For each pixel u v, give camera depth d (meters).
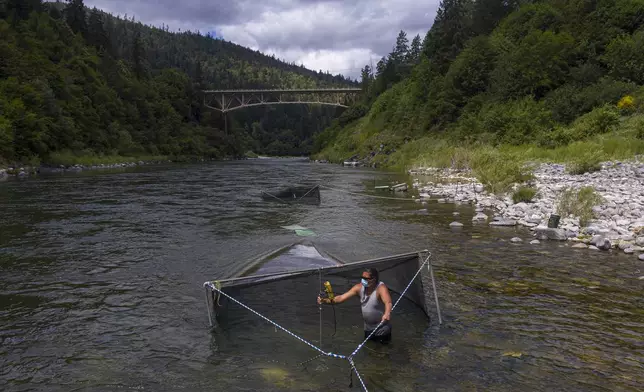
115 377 4.15
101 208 14.58
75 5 93.00
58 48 63.91
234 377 4.15
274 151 156.12
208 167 47.09
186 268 7.68
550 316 5.49
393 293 5.95
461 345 4.75
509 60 40.62
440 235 10.20
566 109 31.59
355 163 48.09
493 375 4.12
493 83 41.31
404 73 81.19
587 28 39.28
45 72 50.31
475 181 20.56
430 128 45.84
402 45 106.81
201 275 7.29
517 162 20.59
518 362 4.37
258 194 18.72
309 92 106.31
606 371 4.19
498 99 39.00
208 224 11.78
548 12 45.12
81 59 65.31
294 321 5.37
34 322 5.41
